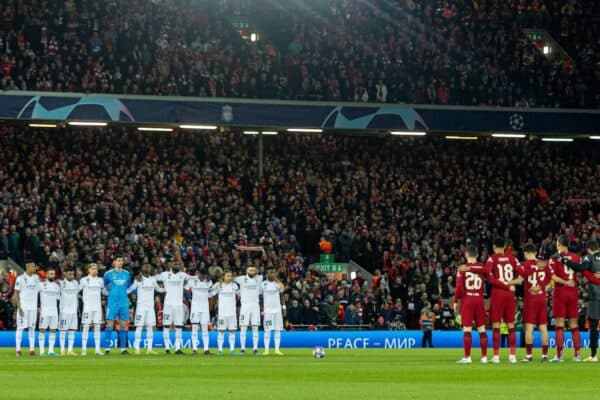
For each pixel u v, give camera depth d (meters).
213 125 92.50
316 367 44.16
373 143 103.69
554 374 39.06
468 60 103.75
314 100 96.75
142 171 92.81
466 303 46.59
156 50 94.75
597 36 109.81
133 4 96.50
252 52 98.69
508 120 98.19
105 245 81.88
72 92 89.50
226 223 88.38
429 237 93.69
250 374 39.59
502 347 74.44
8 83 87.56
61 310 57.94
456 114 97.44
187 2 100.56
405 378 37.38
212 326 68.75
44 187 89.00
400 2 105.81
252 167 98.00
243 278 58.12
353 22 104.62
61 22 93.25
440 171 102.25
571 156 107.31
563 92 102.12
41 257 79.62
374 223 93.00
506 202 100.94
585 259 47.97
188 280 57.78
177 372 40.78
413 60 102.75
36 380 36.44
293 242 89.50
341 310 79.12
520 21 109.69
